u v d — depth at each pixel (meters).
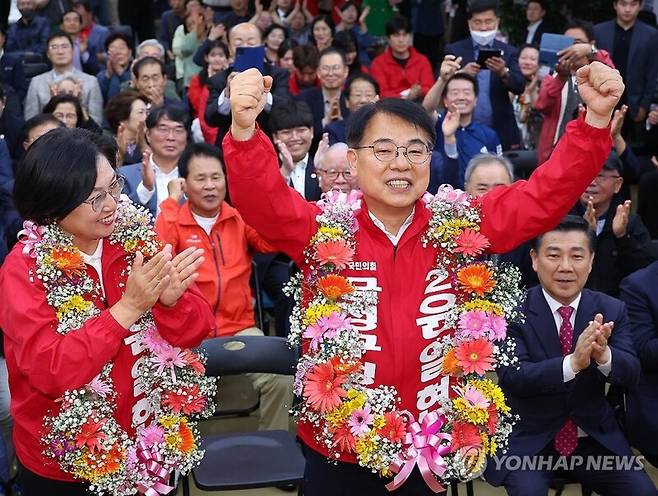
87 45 8.86
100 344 2.29
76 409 2.36
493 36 7.11
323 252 2.38
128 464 2.43
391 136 2.34
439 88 5.99
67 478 2.46
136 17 10.74
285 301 4.68
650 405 3.73
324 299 2.39
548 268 3.44
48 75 7.41
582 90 2.24
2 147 4.95
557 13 9.02
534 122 6.99
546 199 2.33
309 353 2.43
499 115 6.65
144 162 4.83
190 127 6.82
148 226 2.55
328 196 2.51
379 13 9.89
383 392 2.37
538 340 3.45
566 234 3.42
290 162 5.20
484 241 2.41
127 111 5.78
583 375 3.39
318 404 2.34
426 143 2.37
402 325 2.37
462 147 5.90
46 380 2.29
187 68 8.84
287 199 2.37
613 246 4.57
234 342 3.55
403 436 2.36
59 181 2.31
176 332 2.45
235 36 6.95
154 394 2.50
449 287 2.43
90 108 7.41
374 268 2.40
